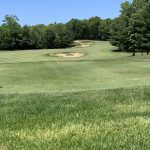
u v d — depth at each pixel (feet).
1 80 108.27
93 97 37.32
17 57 275.39
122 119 25.90
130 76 110.93
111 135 21.80
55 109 30.55
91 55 295.48
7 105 33.68
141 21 275.59
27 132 22.95
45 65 137.28
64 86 94.73
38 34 404.16
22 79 109.91
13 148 19.70
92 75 114.32
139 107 30.83
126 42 312.29
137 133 22.12
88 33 513.45
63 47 404.36
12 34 400.47
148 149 19.16
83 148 19.48
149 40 276.82
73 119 26.27
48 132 22.77
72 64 139.44
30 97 39.91
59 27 411.75
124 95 37.70
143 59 152.76
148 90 40.78
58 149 19.45
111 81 101.81
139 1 315.58
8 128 24.12
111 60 149.18
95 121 25.40
